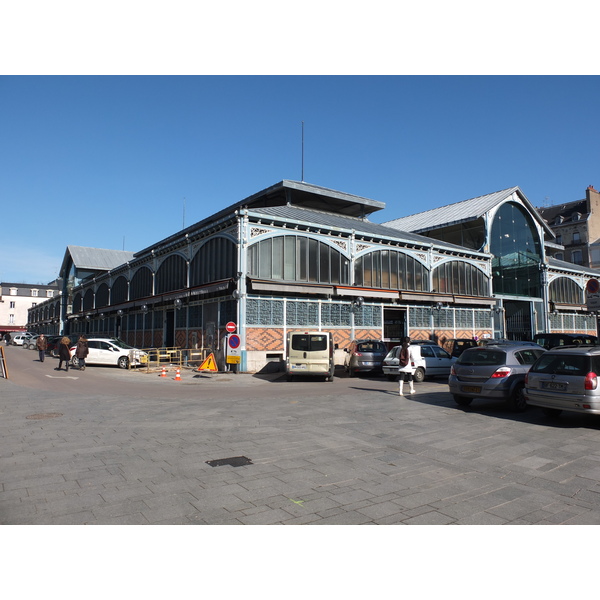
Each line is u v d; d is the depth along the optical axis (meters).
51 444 7.63
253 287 20.53
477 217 33.62
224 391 15.09
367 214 34.06
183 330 26.03
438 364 19.06
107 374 20.77
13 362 27.70
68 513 4.77
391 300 26.11
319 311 23.11
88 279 50.66
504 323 34.44
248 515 4.75
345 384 17.48
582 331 40.38
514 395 10.89
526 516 4.80
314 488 5.59
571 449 7.55
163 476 5.98
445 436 8.42
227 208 31.00
